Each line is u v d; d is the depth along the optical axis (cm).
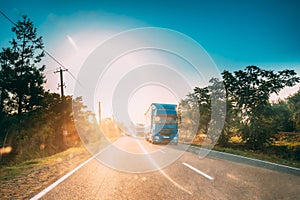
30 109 2447
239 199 446
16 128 2058
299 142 2020
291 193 490
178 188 532
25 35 2519
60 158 1239
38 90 2425
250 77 2056
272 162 1014
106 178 656
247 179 630
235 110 2112
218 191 504
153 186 553
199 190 512
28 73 2408
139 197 462
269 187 541
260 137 1908
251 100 2003
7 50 2375
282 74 1975
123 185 567
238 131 2034
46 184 580
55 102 2797
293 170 798
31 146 2128
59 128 2855
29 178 663
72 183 592
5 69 2323
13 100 2362
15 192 501
